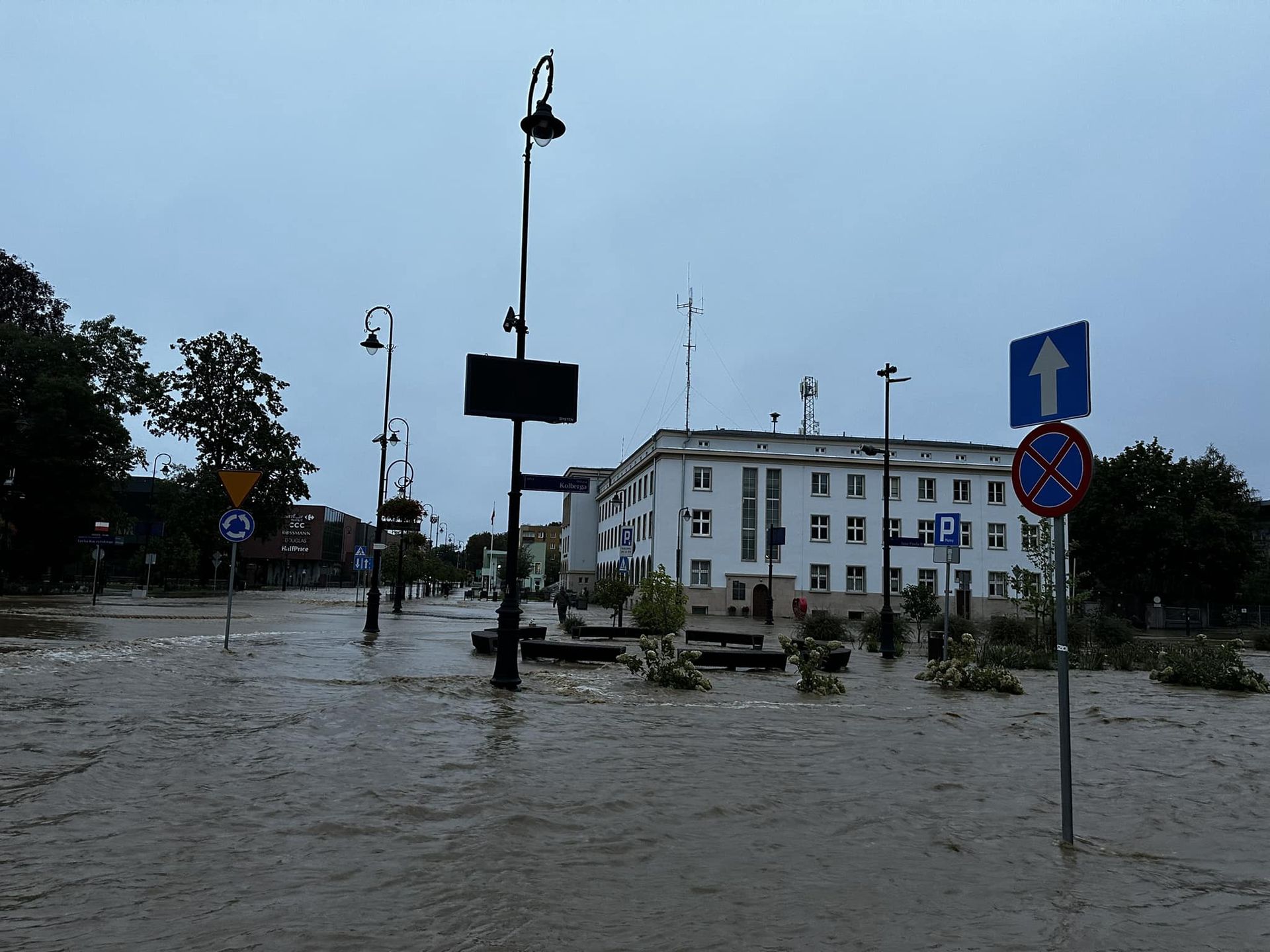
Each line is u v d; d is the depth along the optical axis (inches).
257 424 2378.2
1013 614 2235.5
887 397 940.6
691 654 589.6
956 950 155.1
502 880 182.9
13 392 1777.8
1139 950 158.9
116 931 148.6
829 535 2241.6
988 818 254.5
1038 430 244.1
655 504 2218.3
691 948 151.2
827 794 276.7
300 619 1181.7
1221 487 2468.0
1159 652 972.6
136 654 589.0
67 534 1855.3
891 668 777.6
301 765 282.7
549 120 519.8
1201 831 251.6
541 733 365.4
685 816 242.7
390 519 1510.8
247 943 145.5
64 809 222.4
